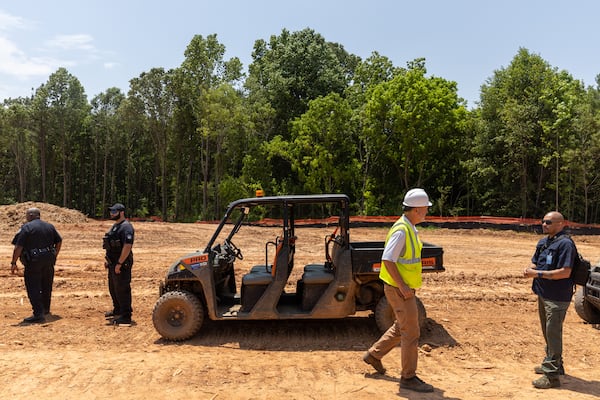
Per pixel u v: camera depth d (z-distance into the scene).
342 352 6.50
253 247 18.73
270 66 45.22
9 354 6.33
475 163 33.44
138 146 57.62
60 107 50.91
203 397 4.92
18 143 53.97
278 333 7.37
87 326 7.94
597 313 8.16
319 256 16.52
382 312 6.84
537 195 32.84
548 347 5.38
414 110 34.28
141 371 5.63
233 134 41.84
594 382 5.41
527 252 18.27
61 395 4.98
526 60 34.59
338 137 37.78
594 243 21.78
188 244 19.67
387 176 40.16
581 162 28.02
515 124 31.05
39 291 8.34
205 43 44.12
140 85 44.75
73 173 60.84
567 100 30.19
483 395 4.97
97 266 14.23
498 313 8.79
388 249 4.84
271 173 43.06
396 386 5.19
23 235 8.21
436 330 7.60
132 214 58.38
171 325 7.05
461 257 16.89
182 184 52.59
